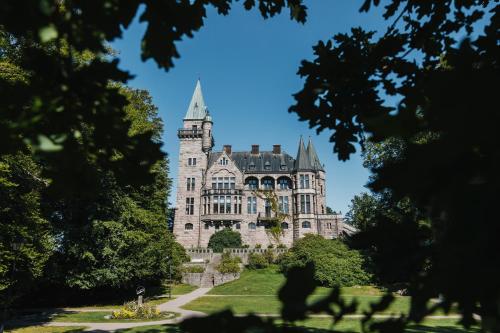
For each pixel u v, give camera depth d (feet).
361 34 15.87
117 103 8.95
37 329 54.08
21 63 8.19
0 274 55.62
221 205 196.24
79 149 8.93
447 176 5.62
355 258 128.47
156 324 58.85
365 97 14.60
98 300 105.50
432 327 47.37
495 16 15.51
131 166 9.69
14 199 57.11
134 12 8.34
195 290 130.21
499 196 4.99
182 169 201.67
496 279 5.14
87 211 87.81
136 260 93.76
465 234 5.17
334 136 14.96
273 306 82.38
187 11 9.34
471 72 5.99
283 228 196.34
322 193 209.56
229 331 6.27
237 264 154.20
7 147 8.87
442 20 16.19
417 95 13.97
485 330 5.84
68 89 8.34
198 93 219.00
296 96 14.56
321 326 46.24
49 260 83.51
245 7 16.49
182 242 192.54
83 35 7.95
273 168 208.03
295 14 16.65
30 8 6.92
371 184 6.40
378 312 7.48
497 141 5.37
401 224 8.66
